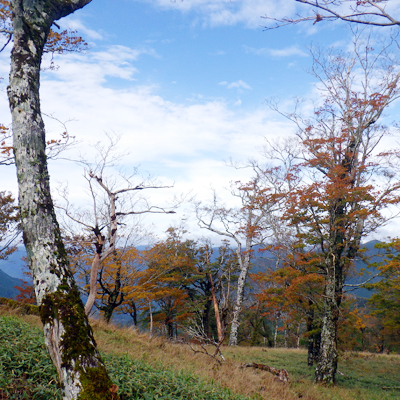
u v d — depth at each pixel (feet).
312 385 44.70
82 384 11.45
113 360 25.29
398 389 47.91
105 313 64.34
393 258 49.62
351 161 53.11
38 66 15.64
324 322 50.16
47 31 16.62
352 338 98.94
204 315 103.19
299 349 86.69
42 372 18.88
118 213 29.12
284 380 40.70
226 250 105.40
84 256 56.59
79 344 12.01
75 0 17.78
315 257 57.47
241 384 32.91
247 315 119.65
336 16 14.39
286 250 58.75
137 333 47.34
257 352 70.64
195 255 108.06
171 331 102.12
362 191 47.62
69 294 12.74
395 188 46.47
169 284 95.04
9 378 17.39
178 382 24.32
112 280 68.18
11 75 14.99
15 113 14.37
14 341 22.07
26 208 13.39
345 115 54.29
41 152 14.39
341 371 59.41
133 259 69.62
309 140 55.06
